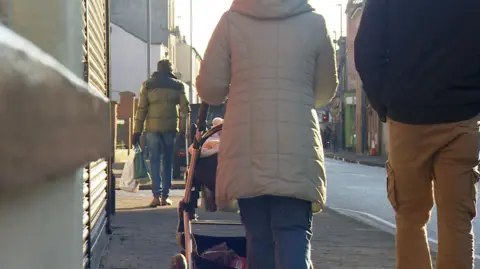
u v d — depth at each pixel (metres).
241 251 4.48
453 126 3.56
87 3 5.33
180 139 16.30
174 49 76.38
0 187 0.82
